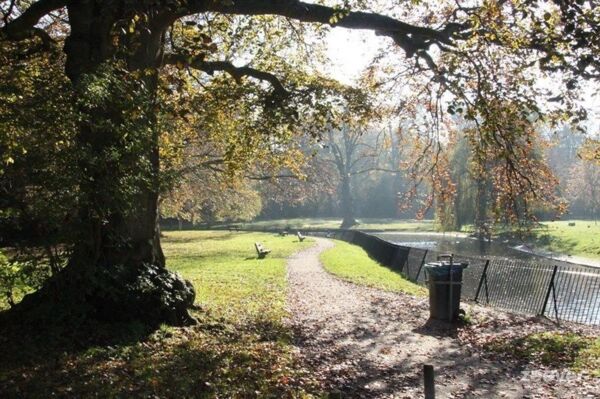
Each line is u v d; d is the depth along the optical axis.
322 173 58.91
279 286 17.09
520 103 11.27
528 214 14.78
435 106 16.05
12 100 6.71
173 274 9.96
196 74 15.95
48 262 7.49
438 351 9.24
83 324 8.24
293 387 7.04
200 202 43.31
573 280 20.34
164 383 6.59
